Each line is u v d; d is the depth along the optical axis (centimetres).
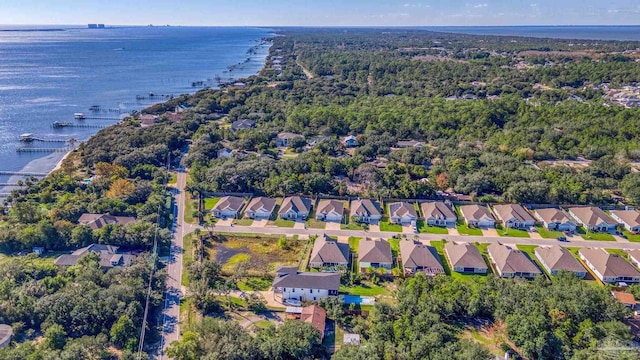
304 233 10925
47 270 8669
